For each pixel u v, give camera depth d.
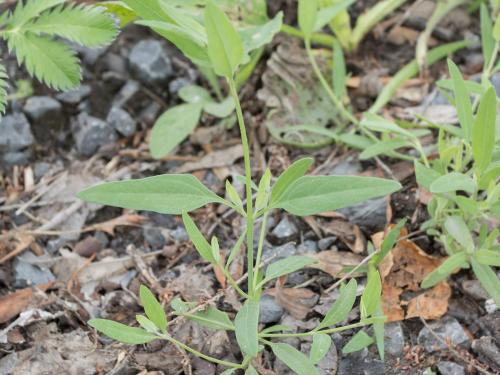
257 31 0.51
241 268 0.55
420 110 0.61
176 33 0.47
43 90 0.63
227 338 0.52
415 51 0.65
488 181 0.49
